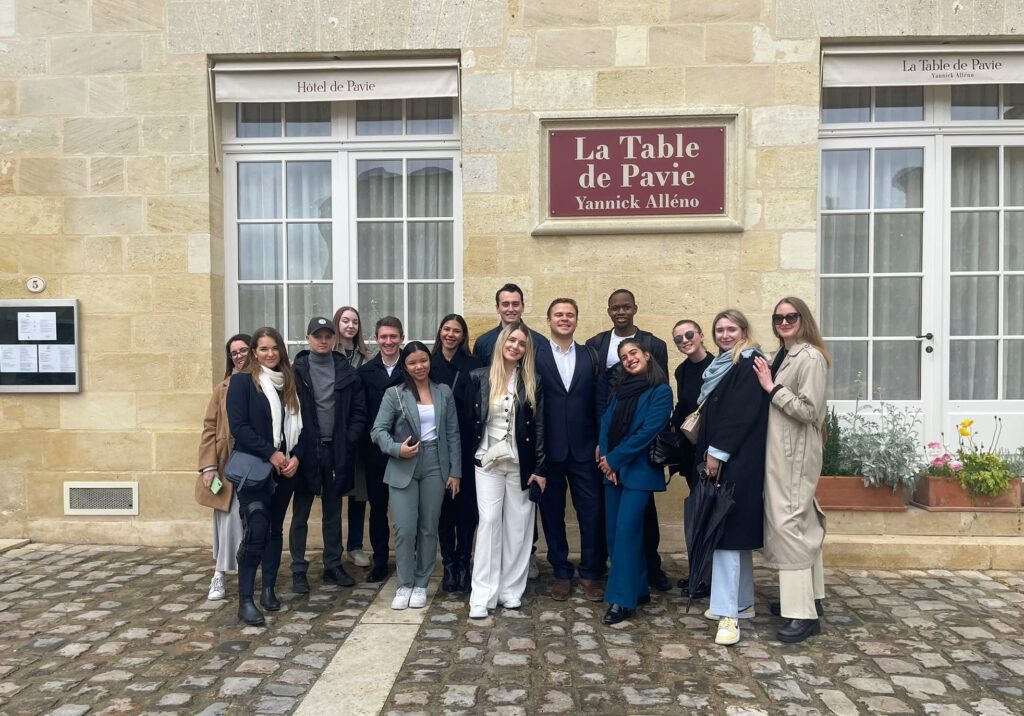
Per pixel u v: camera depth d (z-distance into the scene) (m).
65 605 4.34
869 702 3.15
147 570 5.03
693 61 5.38
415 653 3.66
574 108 5.43
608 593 4.12
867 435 5.20
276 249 5.94
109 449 5.67
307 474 4.35
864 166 5.75
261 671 3.45
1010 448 5.68
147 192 5.63
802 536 3.79
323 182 5.92
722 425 3.82
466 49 5.46
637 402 4.08
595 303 5.45
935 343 5.68
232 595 4.53
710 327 5.41
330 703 3.15
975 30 5.28
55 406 5.71
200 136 5.61
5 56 5.62
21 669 3.48
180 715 3.05
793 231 5.36
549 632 3.94
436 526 4.38
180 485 5.64
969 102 5.69
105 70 5.61
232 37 5.55
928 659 3.58
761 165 5.37
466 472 4.56
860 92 5.73
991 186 5.73
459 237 5.86
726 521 3.79
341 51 5.53
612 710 3.09
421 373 4.24
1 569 5.05
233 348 4.46
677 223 5.36
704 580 3.77
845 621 4.07
